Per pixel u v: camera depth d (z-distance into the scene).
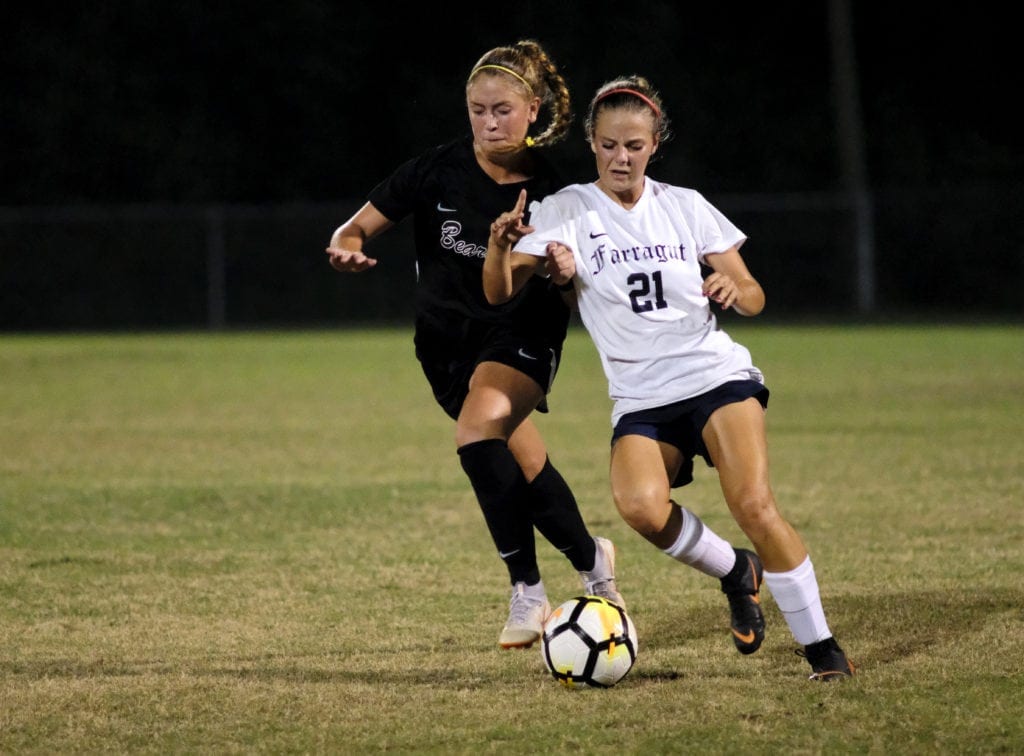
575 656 15.03
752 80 110.25
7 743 13.46
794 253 96.94
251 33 108.62
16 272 94.81
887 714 13.96
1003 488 28.61
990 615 18.02
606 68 109.06
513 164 17.78
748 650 16.25
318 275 96.06
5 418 43.34
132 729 13.85
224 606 19.42
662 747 13.16
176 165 108.38
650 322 15.96
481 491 16.78
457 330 17.83
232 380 55.88
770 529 15.03
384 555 23.00
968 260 96.50
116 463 33.88
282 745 13.37
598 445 36.09
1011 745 13.06
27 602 19.69
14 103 107.25
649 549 23.08
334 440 37.94
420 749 13.24
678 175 109.62
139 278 95.12
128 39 108.06
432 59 110.56
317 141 109.88
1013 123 108.69
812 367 57.25
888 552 22.50
